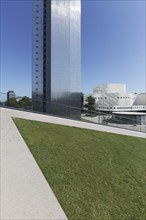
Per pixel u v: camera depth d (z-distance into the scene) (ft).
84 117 63.36
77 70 110.52
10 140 22.70
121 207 13.30
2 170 15.30
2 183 13.41
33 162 17.34
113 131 46.55
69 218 10.90
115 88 288.92
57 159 19.17
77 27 112.57
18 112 46.24
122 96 249.75
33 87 110.42
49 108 64.95
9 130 26.84
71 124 43.52
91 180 16.17
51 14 105.70
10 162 16.88
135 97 282.56
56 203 11.91
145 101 285.43
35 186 13.46
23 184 13.52
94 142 29.04
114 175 18.37
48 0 108.78
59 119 48.11
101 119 60.03
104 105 249.75
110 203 13.43
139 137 45.21
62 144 24.59
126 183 17.13
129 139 39.68
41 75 111.55
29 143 22.44
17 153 19.08
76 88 109.29
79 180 15.67
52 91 104.32
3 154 18.53
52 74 104.63
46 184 13.92
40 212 10.90
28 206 11.28
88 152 23.61
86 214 11.63
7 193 12.30
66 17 109.50
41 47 112.88
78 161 19.86
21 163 16.89
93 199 13.38
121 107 236.43
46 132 29.25
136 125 62.28
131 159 24.79
